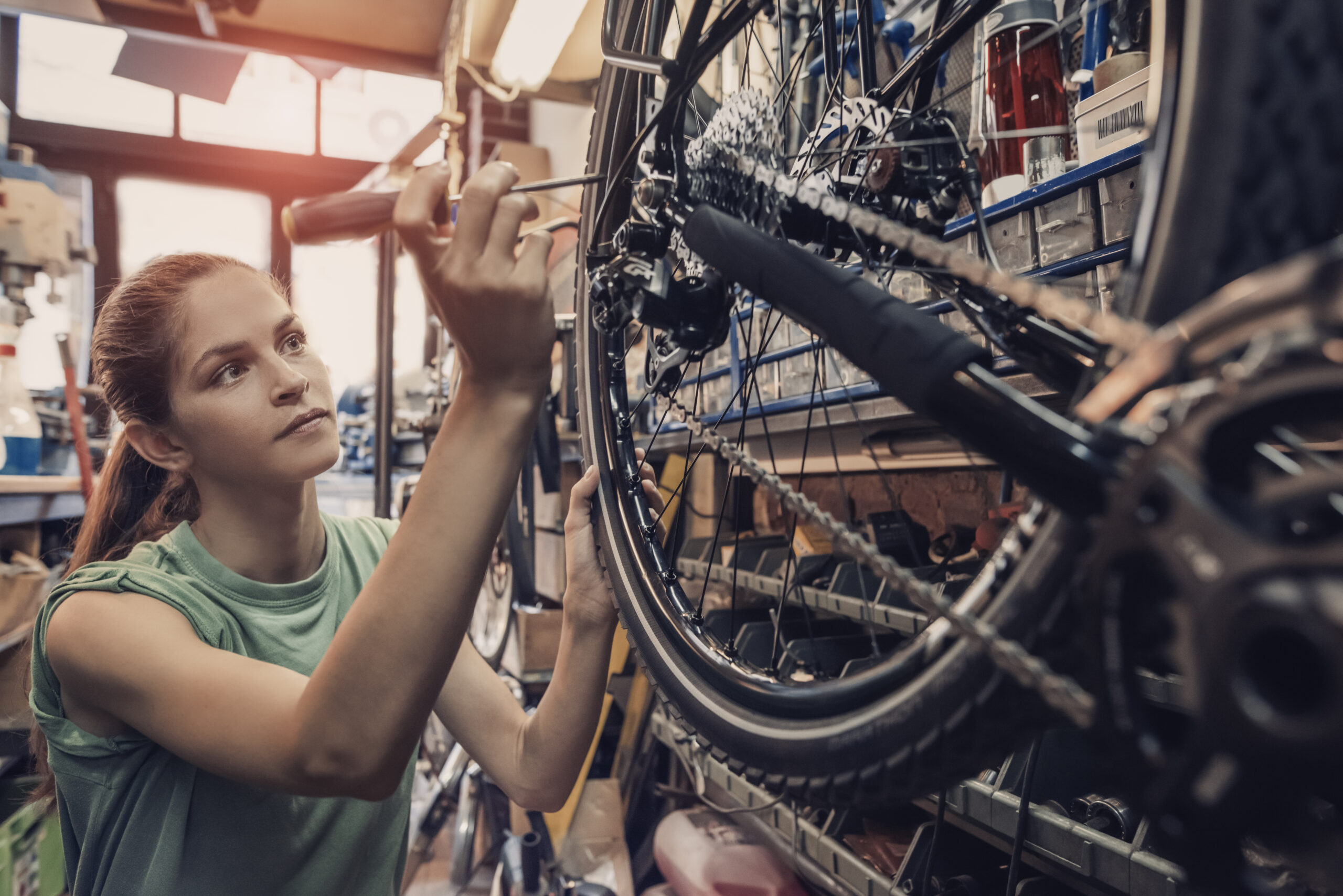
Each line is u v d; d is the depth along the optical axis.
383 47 2.46
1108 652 0.23
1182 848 0.21
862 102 0.51
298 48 2.40
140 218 3.45
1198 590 0.19
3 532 1.60
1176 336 0.21
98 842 0.68
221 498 0.75
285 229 0.43
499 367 0.42
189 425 0.69
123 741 0.66
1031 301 0.26
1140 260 0.26
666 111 0.50
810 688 0.44
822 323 0.33
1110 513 0.22
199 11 2.22
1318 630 0.17
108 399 0.73
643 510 0.64
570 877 1.72
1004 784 0.87
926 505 1.40
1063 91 0.88
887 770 0.36
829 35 0.60
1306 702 0.18
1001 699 0.31
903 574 0.31
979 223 0.47
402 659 0.42
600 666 0.69
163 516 0.85
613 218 0.62
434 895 1.86
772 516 1.86
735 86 0.96
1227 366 0.21
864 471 1.41
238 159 3.47
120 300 0.71
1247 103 0.24
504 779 0.75
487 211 0.39
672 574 0.61
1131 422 0.24
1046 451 0.26
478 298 0.39
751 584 1.44
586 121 2.98
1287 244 0.24
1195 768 0.20
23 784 1.52
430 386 2.72
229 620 0.71
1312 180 0.24
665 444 1.78
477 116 3.55
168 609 0.64
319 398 0.73
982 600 0.32
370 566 0.90
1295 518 0.23
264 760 0.47
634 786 1.87
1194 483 0.20
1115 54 0.81
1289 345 0.19
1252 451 0.21
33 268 1.69
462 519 0.42
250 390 0.68
